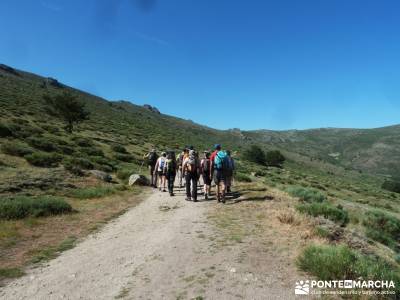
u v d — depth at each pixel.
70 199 15.19
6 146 21.77
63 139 37.34
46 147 26.70
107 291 5.82
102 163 27.33
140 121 120.25
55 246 8.80
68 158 23.34
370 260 6.88
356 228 12.48
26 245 8.78
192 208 12.63
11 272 6.91
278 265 6.48
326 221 9.92
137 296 5.51
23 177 16.39
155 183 19.86
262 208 11.62
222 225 9.66
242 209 11.66
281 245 7.63
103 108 125.25
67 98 49.44
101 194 16.20
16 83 112.62
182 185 19.61
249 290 5.48
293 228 8.95
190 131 167.62
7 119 41.53
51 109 50.84
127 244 8.66
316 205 11.99
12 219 10.98
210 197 14.76
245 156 81.75
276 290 5.46
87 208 13.67
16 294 5.88
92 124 69.75
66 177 18.47
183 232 9.24
